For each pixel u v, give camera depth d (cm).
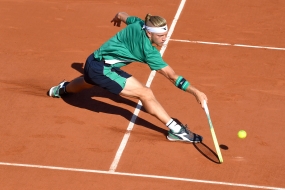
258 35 2867
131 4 3238
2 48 2617
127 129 2005
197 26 2955
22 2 3209
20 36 2761
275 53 2661
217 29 2923
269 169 1800
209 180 1739
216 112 2123
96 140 1933
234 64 2538
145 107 1905
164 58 2581
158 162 1822
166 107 2148
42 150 1867
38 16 3019
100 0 3275
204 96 1773
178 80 1784
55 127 2000
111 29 2878
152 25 1745
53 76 2372
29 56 2545
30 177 1728
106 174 1755
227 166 1811
